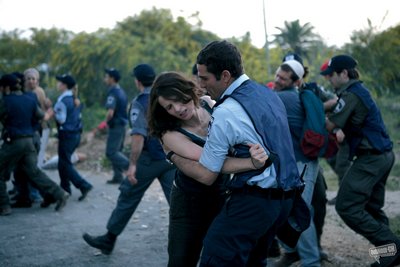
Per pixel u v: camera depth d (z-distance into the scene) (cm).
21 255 463
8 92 588
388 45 1819
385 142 396
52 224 566
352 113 388
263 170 246
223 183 290
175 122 271
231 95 253
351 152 401
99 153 1026
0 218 589
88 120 1438
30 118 593
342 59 396
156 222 573
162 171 438
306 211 274
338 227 537
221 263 253
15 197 647
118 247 484
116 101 783
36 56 2270
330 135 438
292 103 385
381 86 1761
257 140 247
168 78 266
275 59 1941
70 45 2136
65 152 668
